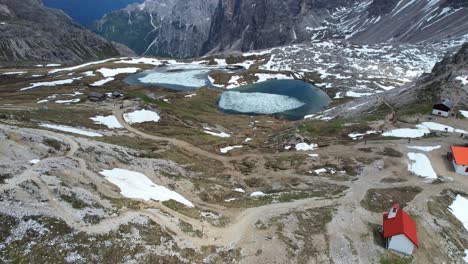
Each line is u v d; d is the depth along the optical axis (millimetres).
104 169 56219
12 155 49438
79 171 50812
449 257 45812
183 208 49469
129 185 52812
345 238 46844
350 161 79562
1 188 40188
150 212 45281
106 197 46062
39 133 61594
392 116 110375
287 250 43094
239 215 51344
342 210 54250
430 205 56688
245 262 40375
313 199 58312
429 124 97125
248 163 85938
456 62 135875
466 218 55688
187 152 92188
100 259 35562
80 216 39812
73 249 35469
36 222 36906
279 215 51750
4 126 58875
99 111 120125
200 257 39688
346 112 137250
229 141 107750
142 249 38000
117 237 38438
